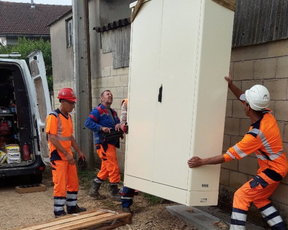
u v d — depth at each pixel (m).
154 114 4.33
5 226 4.88
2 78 7.43
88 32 8.09
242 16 4.59
